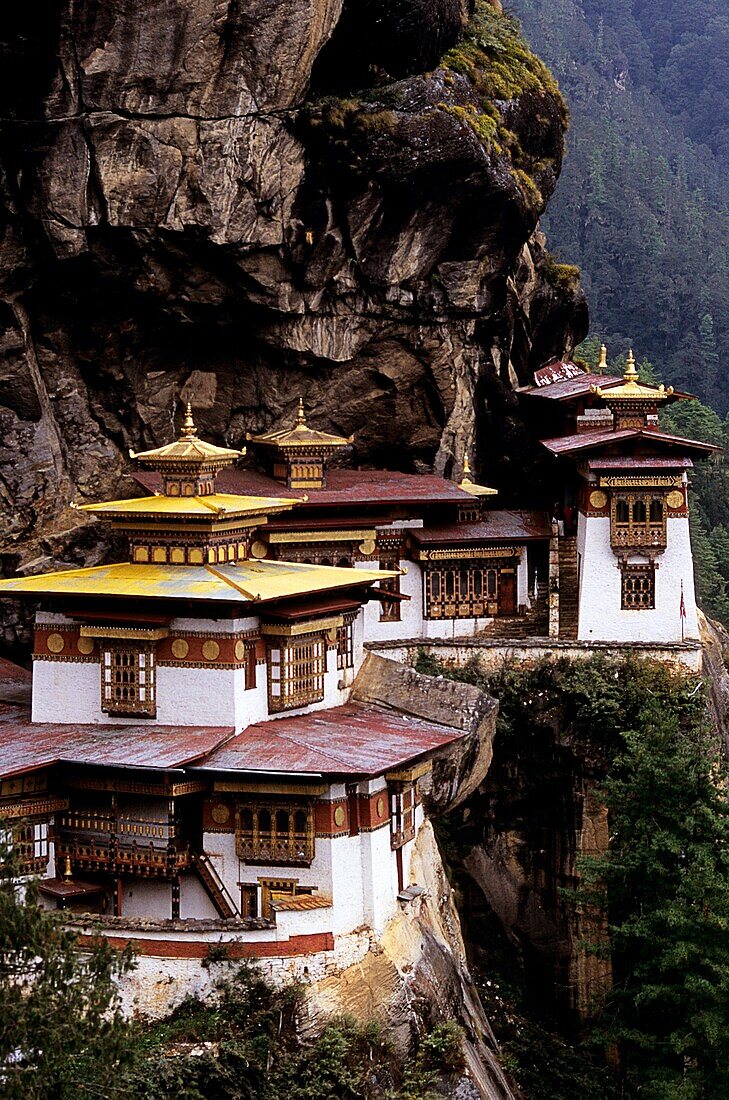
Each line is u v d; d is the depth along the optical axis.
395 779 42.81
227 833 42.16
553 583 57.94
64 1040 31.97
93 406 55.72
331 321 56.38
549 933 55.59
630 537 56.97
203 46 49.47
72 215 50.69
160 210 51.09
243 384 57.19
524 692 56.09
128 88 49.59
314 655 46.00
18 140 49.72
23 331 53.06
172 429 57.00
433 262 57.44
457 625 59.06
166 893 42.56
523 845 56.28
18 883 36.00
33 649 49.75
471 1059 42.09
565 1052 52.94
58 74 49.00
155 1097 36.06
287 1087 38.09
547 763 56.00
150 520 45.28
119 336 54.53
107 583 44.44
